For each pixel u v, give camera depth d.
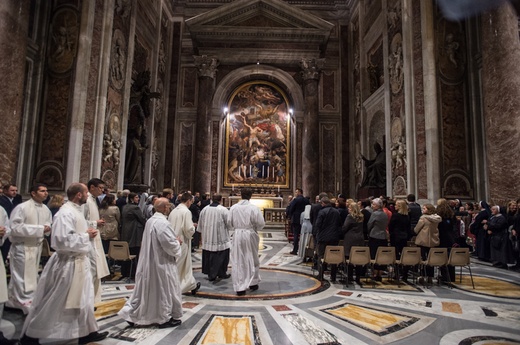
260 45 17.27
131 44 11.60
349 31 18.06
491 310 4.42
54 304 3.15
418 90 9.98
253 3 16.73
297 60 17.50
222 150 17.97
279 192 17.33
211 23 16.86
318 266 6.41
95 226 4.22
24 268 4.25
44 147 8.94
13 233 4.16
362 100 15.59
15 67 8.03
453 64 9.70
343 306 4.55
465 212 8.34
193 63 18.33
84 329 3.25
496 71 7.90
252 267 5.25
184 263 4.91
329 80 18.38
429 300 4.86
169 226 3.81
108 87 10.20
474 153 9.38
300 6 18.55
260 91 18.52
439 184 9.15
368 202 6.98
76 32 9.24
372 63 14.94
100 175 9.66
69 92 9.05
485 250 7.98
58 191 8.70
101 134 9.62
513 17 7.61
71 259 3.24
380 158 13.02
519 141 7.65
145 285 3.74
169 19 17.86
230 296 4.98
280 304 4.61
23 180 8.77
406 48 10.34
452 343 3.39
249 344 3.31
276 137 18.17
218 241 5.97
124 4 11.18
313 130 16.77
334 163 17.73
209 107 16.98
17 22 8.09
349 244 5.84
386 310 4.39
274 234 12.96
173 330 3.64
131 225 6.06
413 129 10.06
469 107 9.59
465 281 6.11
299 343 3.35
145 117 13.05
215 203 6.16
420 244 5.93
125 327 3.71
